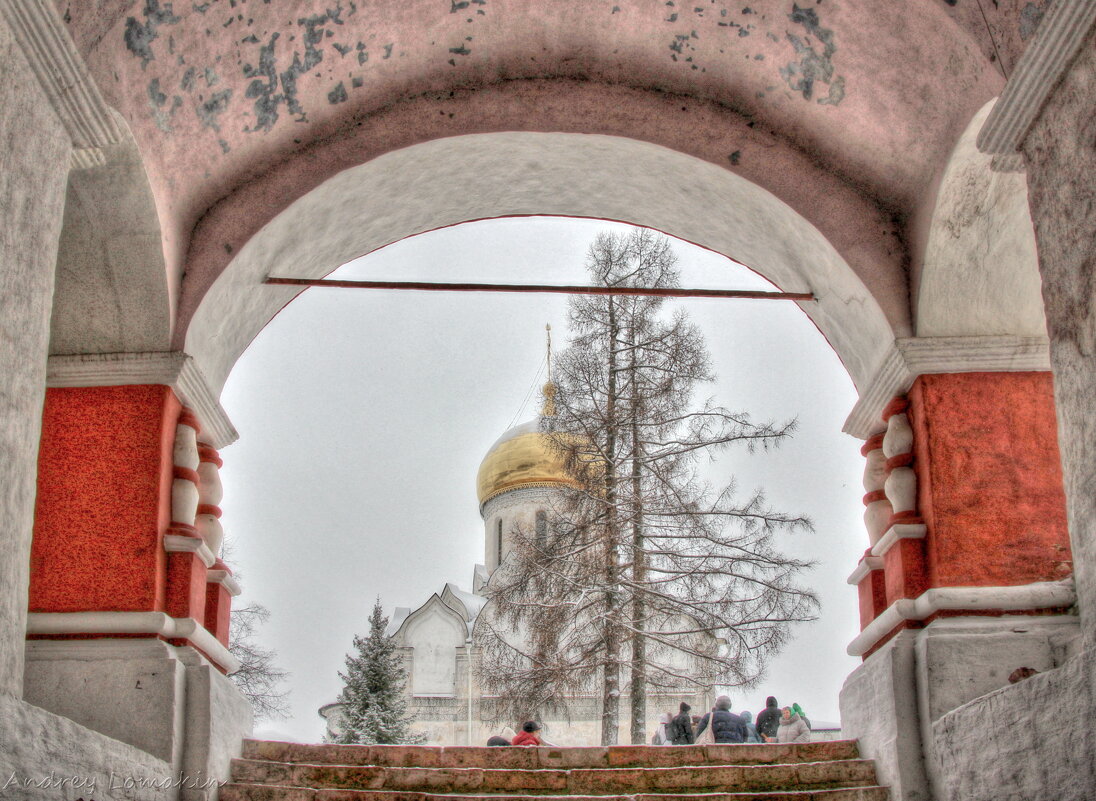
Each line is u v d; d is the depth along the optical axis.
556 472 34.69
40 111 6.06
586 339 22.91
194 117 8.08
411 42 8.75
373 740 26.02
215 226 8.73
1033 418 8.51
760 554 21.27
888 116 8.37
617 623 20.38
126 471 8.30
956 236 8.52
